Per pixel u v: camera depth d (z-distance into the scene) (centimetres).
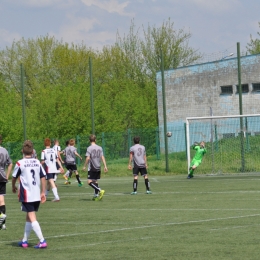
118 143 5106
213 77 6156
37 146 5259
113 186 3341
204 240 1365
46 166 2542
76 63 8119
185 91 6406
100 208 2175
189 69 6362
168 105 6550
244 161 4025
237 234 1441
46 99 5844
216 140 4281
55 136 5778
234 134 4716
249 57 5869
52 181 2541
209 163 4216
